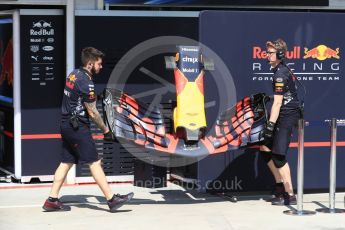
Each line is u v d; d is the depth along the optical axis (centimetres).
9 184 2267
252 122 1897
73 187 2223
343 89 2067
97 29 2248
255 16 1994
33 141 2267
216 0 2298
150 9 2322
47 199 1847
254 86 2009
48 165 2284
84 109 1772
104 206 1917
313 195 2098
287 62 2025
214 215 1803
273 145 1875
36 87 2253
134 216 1786
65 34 2234
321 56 2044
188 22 2300
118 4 2256
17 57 2231
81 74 1752
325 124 1953
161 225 1689
